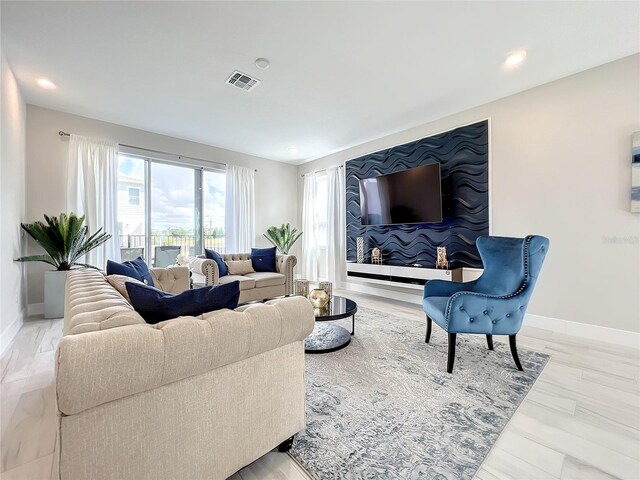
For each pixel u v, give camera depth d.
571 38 2.25
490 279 2.37
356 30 2.16
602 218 2.62
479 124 3.43
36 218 3.43
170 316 1.10
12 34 2.19
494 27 2.13
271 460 1.25
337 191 5.33
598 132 2.63
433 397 1.70
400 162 4.31
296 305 1.25
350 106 3.45
